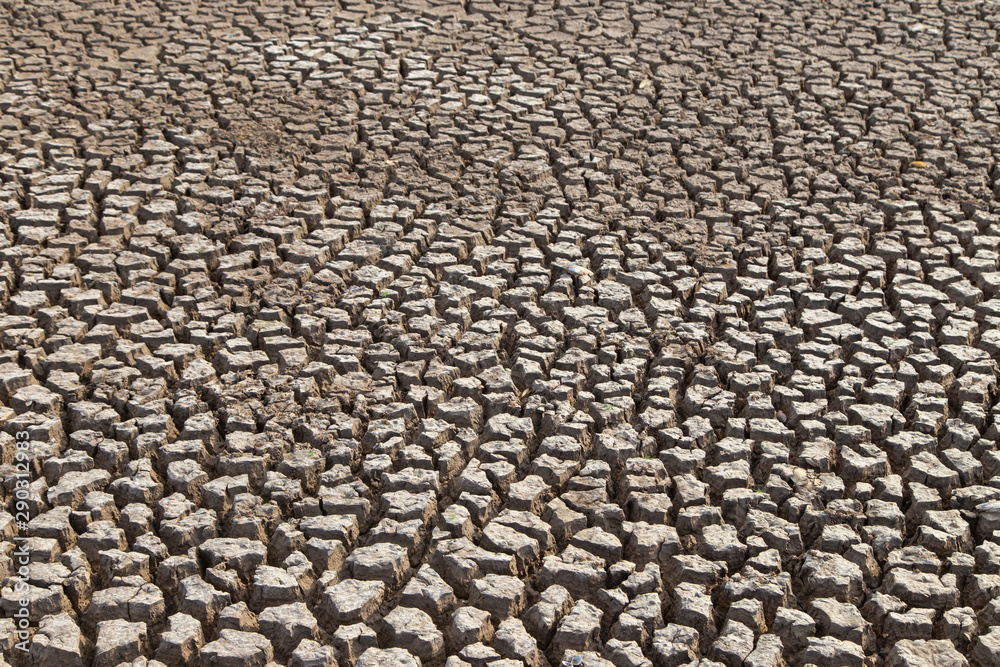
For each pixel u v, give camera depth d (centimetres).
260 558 358
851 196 594
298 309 491
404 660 322
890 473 409
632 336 484
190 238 541
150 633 337
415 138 657
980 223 573
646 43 811
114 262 516
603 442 414
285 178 603
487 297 508
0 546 353
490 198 591
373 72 746
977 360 464
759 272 529
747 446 413
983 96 730
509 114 690
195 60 756
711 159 637
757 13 877
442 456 405
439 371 451
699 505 387
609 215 580
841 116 693
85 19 821
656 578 355
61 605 340
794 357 473
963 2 903
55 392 430
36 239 527
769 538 372
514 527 375
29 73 720
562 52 792
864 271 532
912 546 371
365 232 556
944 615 343
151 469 393
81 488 380
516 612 346
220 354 459
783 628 339
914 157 641
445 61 770
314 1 884
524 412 433
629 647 329
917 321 489
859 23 859
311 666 319
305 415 423
